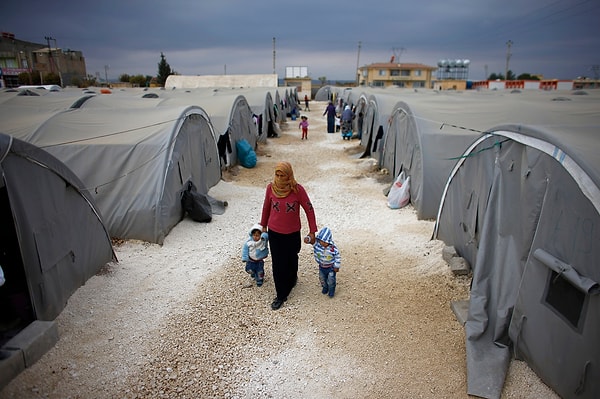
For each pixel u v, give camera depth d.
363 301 5.47
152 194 7.24
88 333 4.67
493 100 13.98
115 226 7.19
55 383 3.90
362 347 4.56
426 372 4.18
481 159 5.63
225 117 13.01
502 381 3.97
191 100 14.66
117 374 4.09
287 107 31.97
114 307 5.21
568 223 3.75
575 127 4.63
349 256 6.85
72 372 4.06
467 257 6.21
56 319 4.81
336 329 4.88
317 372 4.20
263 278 5.96
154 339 4.65
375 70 78.12
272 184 5.41
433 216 8.53
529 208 4.32
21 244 4.31
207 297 5.57
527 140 4.46
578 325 3.55
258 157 15.52
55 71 66.69
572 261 3.66
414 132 9.30
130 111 9.34
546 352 3.89
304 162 14.73
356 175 12.64
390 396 3.89
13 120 8.98
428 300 5.46
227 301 5.49
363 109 19.83
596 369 3.36
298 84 76.62
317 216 8.91
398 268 6.40
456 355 4.42
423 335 4.75
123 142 7.61
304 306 5.37
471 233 5.97
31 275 4.43
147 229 7.14
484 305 4.62
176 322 4.98
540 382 4.00
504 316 4.43
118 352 4.41
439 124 9.13
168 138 7.79
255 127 16.69
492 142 5.30
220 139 12.21
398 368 4.24
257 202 9.82
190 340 4.66
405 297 5.55
